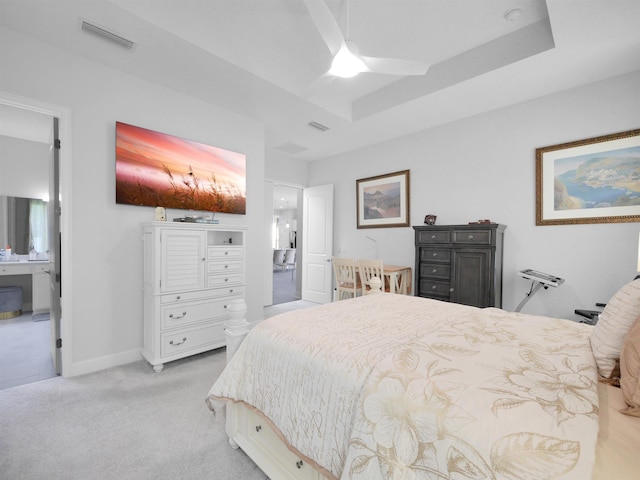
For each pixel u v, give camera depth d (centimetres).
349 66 194
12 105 209
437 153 369
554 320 154
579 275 272
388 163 424
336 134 398
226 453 153
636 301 101
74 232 232
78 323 235
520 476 60
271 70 269
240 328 157
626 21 186
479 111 326
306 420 109
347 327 143
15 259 421
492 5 209
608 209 257
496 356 104
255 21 229
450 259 315
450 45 254
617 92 254
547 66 240
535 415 70
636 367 80
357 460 83
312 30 239
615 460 59
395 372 92
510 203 311
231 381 143
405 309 182
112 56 233
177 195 285
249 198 351
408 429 78
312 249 527
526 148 301
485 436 67
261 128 360
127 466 142
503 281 315
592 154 264
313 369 111
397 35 241
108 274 249
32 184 441
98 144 242
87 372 238
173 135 283
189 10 216
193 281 263
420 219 387
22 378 229
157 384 222
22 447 154
